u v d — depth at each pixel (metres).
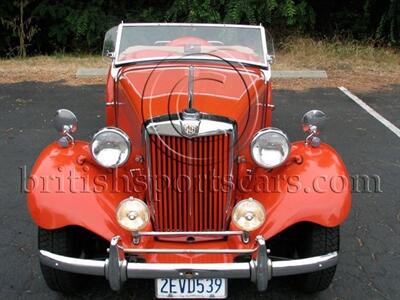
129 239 3.21
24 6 12.59
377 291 3.68
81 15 12.91
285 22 12.38
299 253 3.61
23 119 7.13
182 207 3.43
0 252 4.09
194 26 4.87
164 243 3.34
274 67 10.10
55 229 3.26
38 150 6.07
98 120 7.13
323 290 3.62
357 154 6.08
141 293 3.64
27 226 4.47
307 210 3.21
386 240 4.33
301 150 3.59
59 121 3.61
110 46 5.03
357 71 10.11
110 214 3.23
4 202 4.86
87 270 3.08
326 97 8.41
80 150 3.56
